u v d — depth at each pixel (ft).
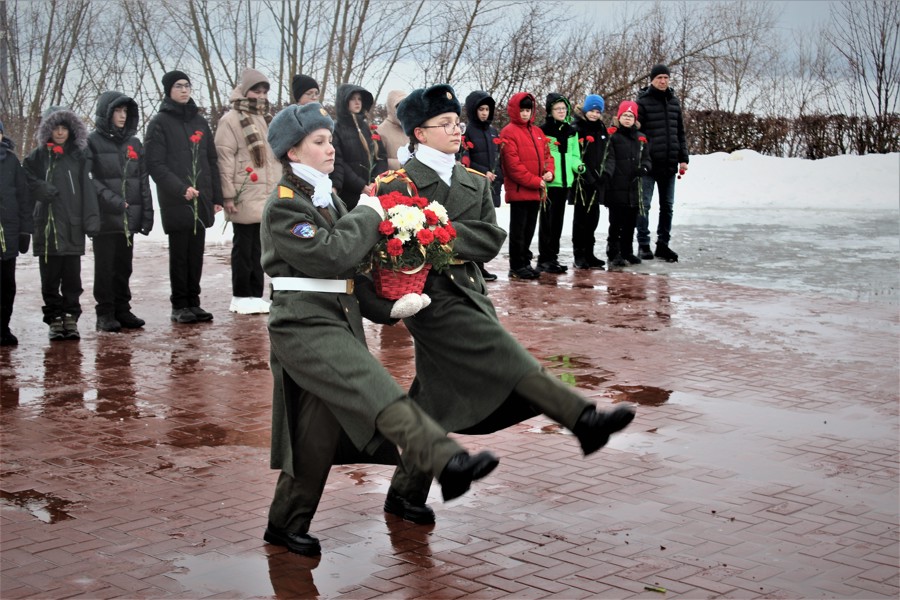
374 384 14.21
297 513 15.43
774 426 21.94
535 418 22.82
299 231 14.64
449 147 16.29
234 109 34.40
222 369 27.43
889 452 20.24
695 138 100.07
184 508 17.40
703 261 49.16
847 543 15.75
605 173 45.62
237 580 14.55
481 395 15.51
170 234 33.30
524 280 42.50
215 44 64.03
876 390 24.97
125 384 25.82
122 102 31.63
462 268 16.19
